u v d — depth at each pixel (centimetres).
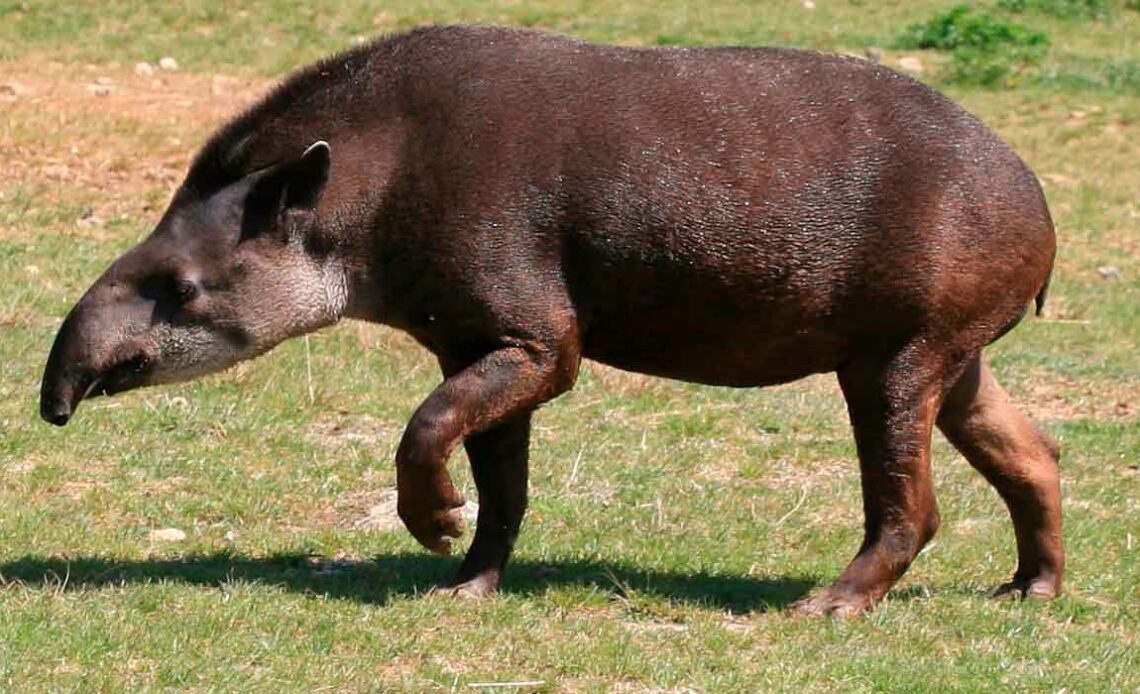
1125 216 5434
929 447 2364
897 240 2269
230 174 2298
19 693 1927
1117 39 7881
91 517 2675
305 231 2286
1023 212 2325
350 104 2302
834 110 2297
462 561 2561
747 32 7400
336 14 7294
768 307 2286
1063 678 2194
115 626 2139
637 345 2353
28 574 2375
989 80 6906
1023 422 2505
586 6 7631
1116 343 4212
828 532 2828
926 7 8162
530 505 2866
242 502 2783
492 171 2230
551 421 3347
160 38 6819
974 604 2470
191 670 2027
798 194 2253
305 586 2394
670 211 2233
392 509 2783
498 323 2244
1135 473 3278
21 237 4384
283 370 3462
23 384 3303
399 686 2038
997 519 2945
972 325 2328
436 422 2225
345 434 3206
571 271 2266
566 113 2252
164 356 2289
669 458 3175
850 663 2188
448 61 2294
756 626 2338
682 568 2609
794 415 3488
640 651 2192
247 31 7000
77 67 6322
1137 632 2419
